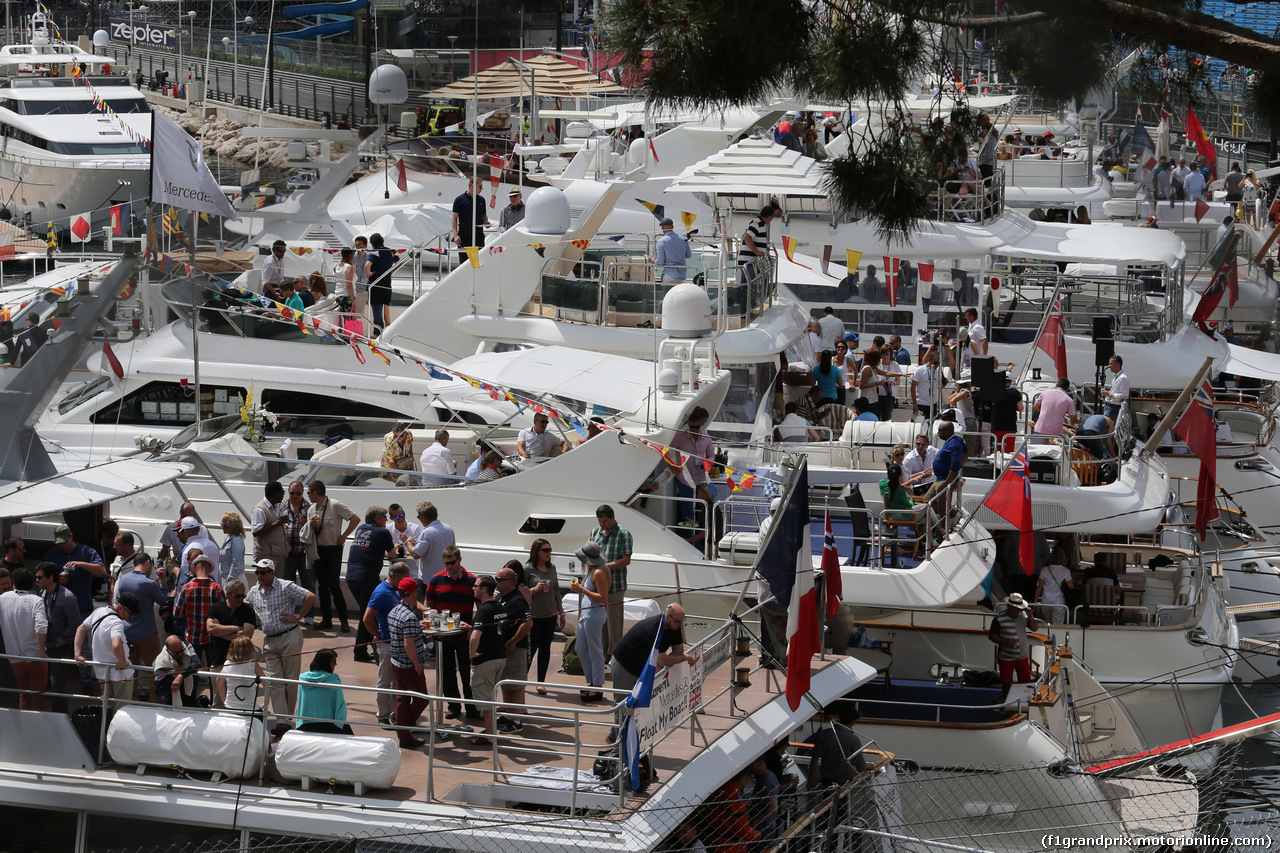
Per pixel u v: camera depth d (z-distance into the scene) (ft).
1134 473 177.17
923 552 155.74
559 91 293.64
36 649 113.60
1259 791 150.92
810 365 205.98
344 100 418.92
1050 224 247.29
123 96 327.47
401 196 287.48
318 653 110.01
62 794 106.42
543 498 154.20
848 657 136.05
